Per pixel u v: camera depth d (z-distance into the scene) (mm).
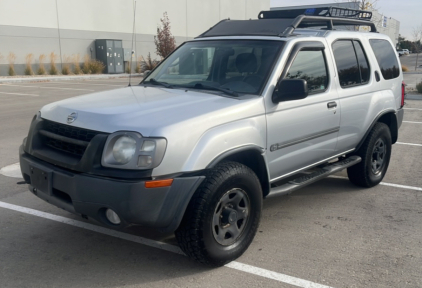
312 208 5109
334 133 4836
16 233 4305
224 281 3471
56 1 25656
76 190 3258
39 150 3730
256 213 3854
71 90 17984
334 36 4992
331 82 4746
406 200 5398
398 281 3500
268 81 4000
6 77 22812
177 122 3281
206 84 4340
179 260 3816
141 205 3105
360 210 5051
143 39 31484
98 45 28406
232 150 3537
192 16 34844
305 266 3717
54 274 3561
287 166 4309
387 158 5969
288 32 4453
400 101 6219
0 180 5891
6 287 3348
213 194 3365
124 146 3158
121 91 4344
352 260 3836
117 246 4070
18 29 23922
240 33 4766
